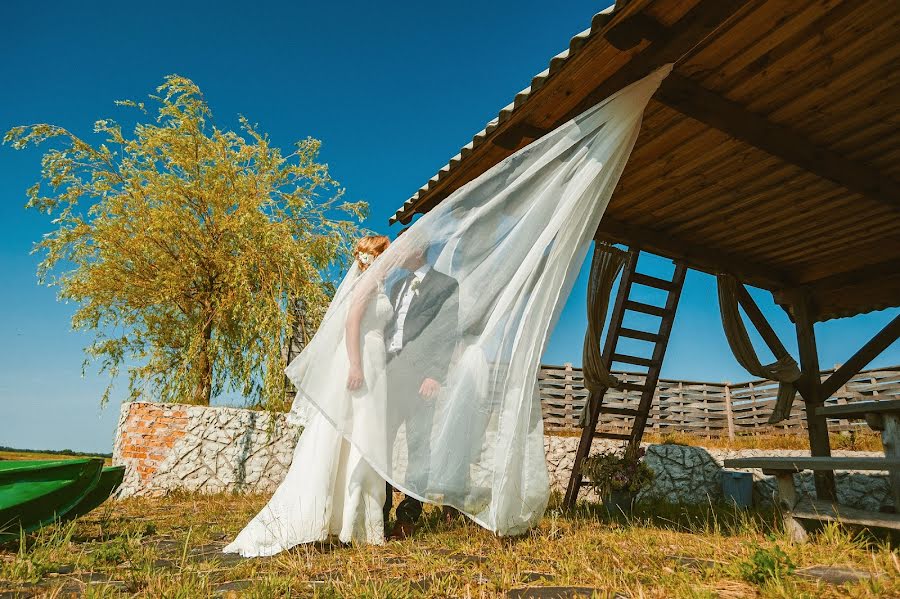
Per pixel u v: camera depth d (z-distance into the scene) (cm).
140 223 1138
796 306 723
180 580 224
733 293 683
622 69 333
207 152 1188
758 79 384
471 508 320
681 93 386
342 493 319
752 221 588
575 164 357
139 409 952
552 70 332
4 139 1069
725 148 461
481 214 360
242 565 262
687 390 1372
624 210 576
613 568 249
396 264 345
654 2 283
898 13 322
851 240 624
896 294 641
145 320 1187
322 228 1266
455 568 253
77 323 1138
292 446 991
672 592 205
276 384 1008
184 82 1190
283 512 304
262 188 1212
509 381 340
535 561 271
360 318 324
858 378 1093
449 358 340
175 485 919
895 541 310
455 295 350
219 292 1144
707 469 905
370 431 306
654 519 539
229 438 966
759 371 665
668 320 669
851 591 192
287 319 1077
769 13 321
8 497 305
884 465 280
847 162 468
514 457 330
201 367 1116
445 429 327
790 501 337
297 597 206
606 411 655
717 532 360
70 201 1128
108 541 331
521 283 349
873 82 383
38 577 237
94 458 339
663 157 477
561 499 800
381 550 299
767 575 215
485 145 396
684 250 640
